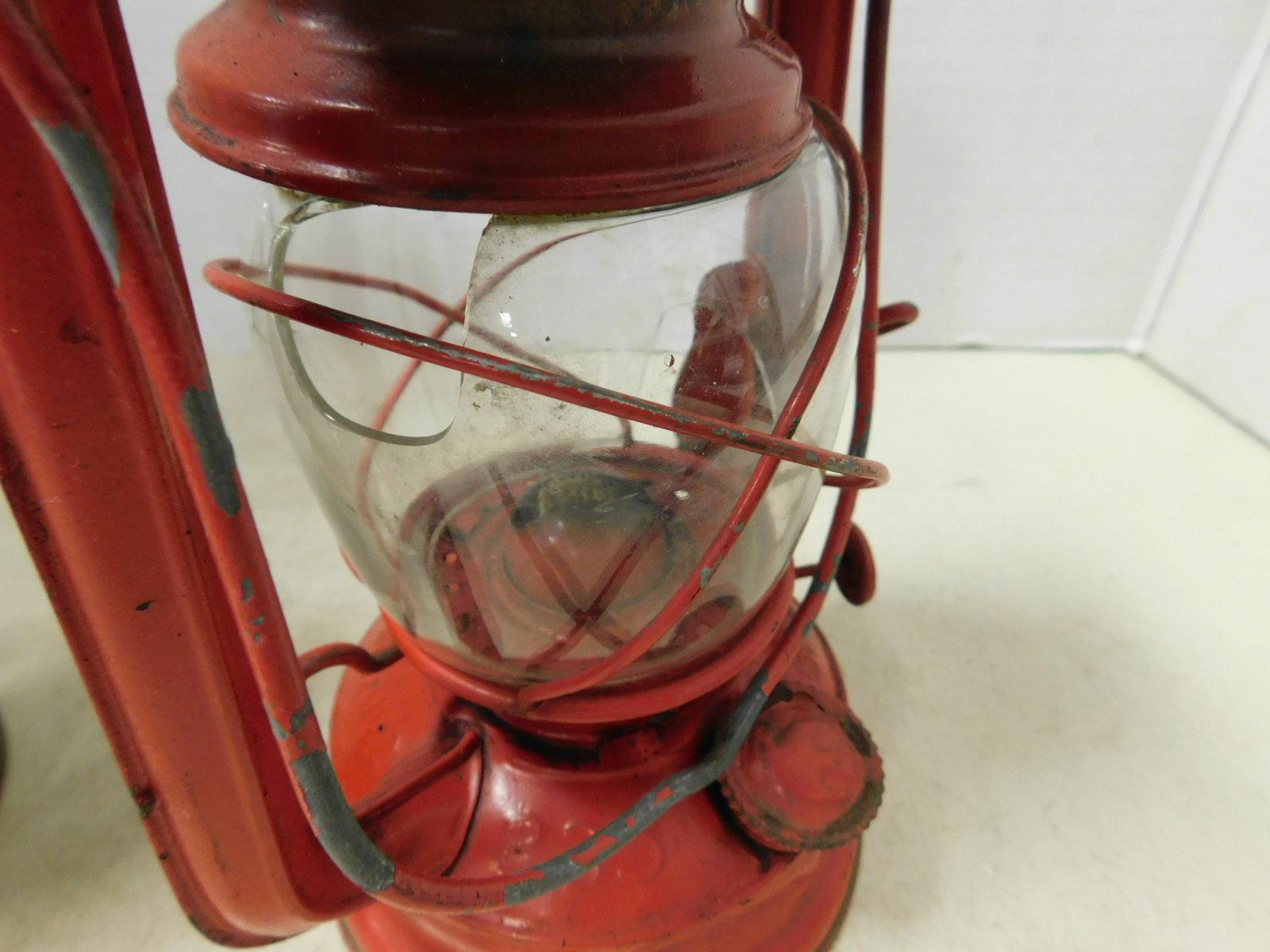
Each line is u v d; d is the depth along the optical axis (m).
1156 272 1.09
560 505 0.46
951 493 0.88
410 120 0.26
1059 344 1.15
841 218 0.47
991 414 1.02
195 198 0.95
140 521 0.29
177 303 0.22
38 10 0.22
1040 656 0.70
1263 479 0.91
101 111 0.24
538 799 0.44
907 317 0.52
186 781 0.35
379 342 0.28
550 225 0.39
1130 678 0.68
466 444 0.47
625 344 0.49
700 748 0.45
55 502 0.28
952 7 0.92
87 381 0.26
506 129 0.26
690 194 0.28
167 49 0.86
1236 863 0.56
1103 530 0.83
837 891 0.52
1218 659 0.70
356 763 0.49
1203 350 1.04
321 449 0.46
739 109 0.29
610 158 0.26
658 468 0.49
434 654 0.44
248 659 0.35
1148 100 0.98
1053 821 0.58
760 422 0.46
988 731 0.64
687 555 0.44
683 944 0.45
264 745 0.36
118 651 0.31
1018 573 0.78
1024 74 0.97
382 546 0.45
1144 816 0.58
